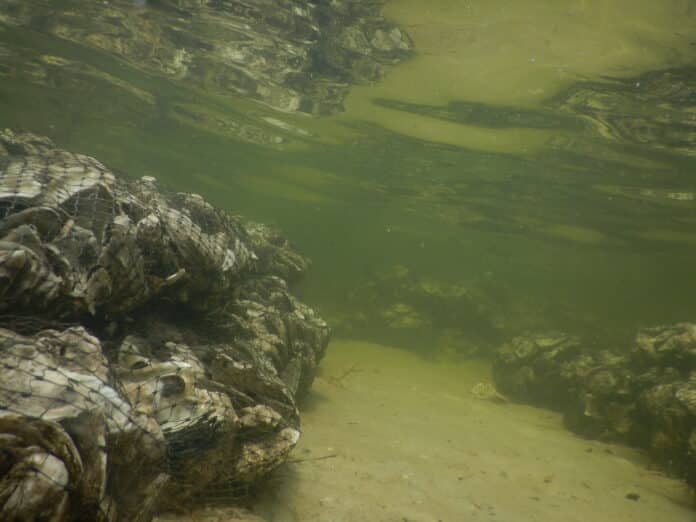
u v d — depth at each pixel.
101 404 3.05
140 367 4.31
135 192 5.50
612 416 10.98
